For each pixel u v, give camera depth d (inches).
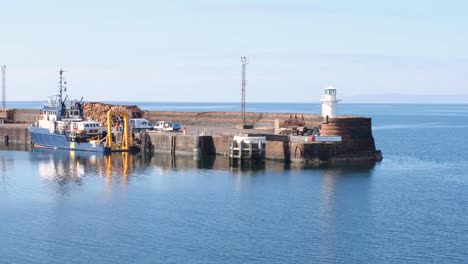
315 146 4030.5
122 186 3329.2
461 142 6284.5
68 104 5187.0
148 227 2513.5
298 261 2140.7
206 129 5118.1
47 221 2603.3
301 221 2605.8
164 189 3238.2
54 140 5012.3
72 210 2787.9
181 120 5880.9
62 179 3553.2
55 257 2176.4
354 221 2608.3
